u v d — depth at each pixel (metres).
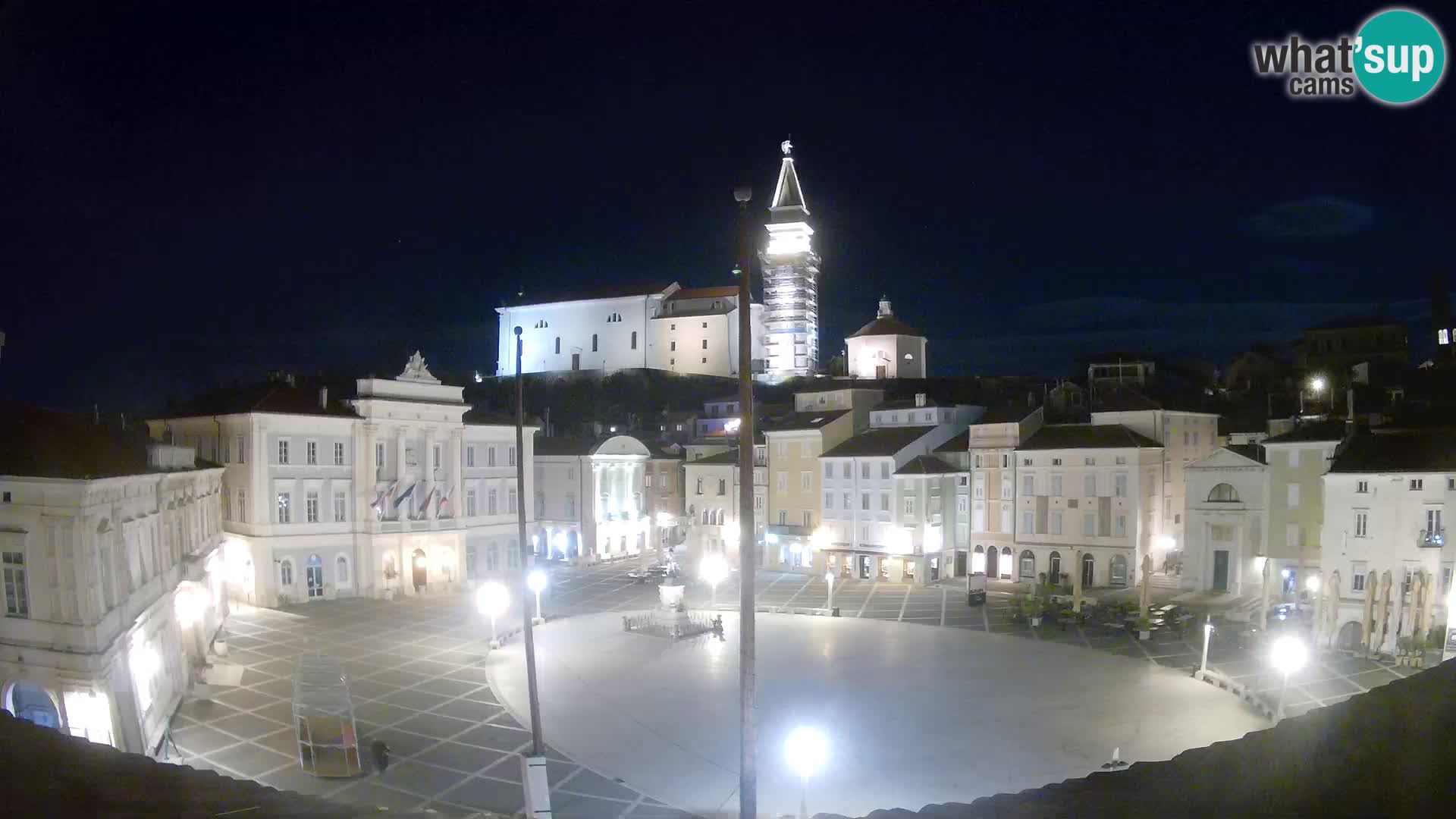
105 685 36.12
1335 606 57.69
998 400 131.88
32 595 36.56
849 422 99.75
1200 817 11.57
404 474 80.19
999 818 13.48
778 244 167.75
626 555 109.69
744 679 20.23
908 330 150.62
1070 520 84.44
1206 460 76.88
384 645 59.91
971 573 75.94
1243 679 50.72
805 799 31.09
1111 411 86.75
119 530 39.38
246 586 73.12
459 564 84.00
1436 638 54.66
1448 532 55.62
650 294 176.50
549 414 145.88
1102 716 44.44
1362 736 12.19
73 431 44.22
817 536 94.94
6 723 15.68
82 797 12.65
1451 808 9.80
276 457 73.06
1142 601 63.75
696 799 34.50
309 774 37.06
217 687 48.84
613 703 47.31
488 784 36.12
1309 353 115.81
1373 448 60.44
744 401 20.47
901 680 51.50
